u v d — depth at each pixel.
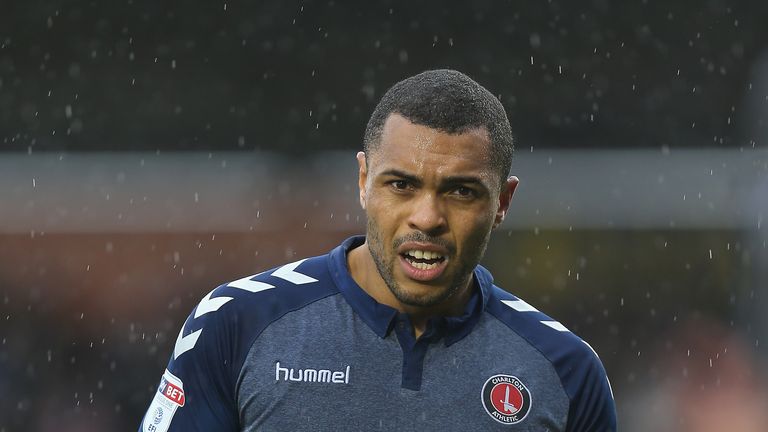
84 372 31.75
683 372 33.03
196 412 9.25
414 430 9.14
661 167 34.44
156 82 38.06
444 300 9.09
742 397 32.34
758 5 37.56
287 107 38.28
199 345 9.30
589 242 33.88
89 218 33.16
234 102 38.12
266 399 9.12
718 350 32.97
